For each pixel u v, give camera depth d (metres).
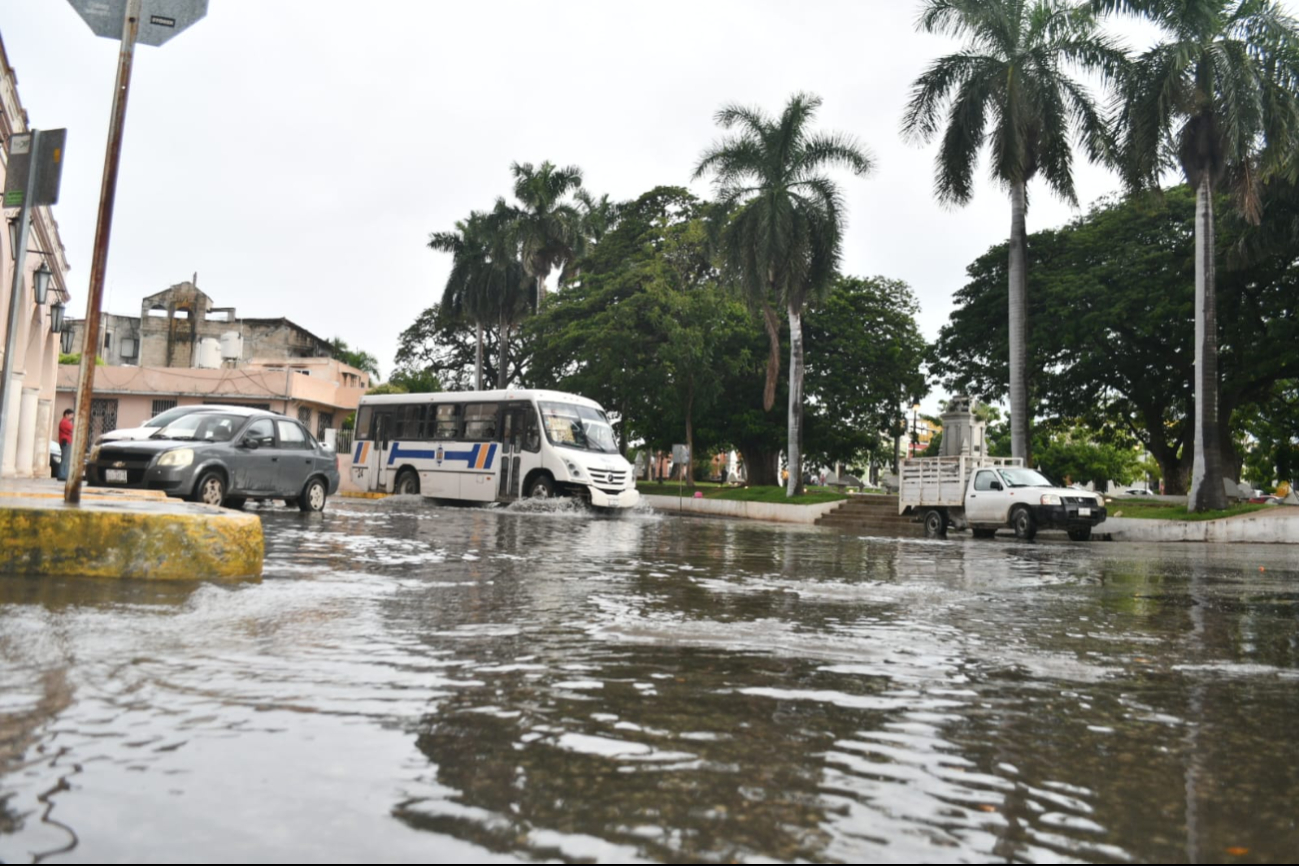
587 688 3.99
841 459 48.69
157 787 2.53
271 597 6.02
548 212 49.56
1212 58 25.23
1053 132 28.77
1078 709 3.96
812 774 2.93
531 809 2.53
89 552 6.48
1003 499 23.28
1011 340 29.48
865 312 47.72
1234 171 25.77
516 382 60.78
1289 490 42.81
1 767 2.62
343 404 51.00
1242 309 32.78
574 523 18.95
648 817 2.51
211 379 45.22
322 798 2.52
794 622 6.18
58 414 44.91
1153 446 38.16
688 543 14.23
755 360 46.94
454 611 5.99
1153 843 2.47
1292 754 3.36
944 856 2.33
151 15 7.04
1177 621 7.05
